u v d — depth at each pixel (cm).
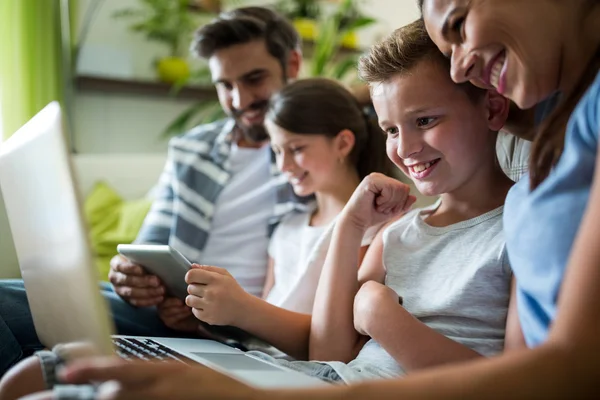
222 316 107
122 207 222
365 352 97
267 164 162
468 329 90
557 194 64
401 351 86
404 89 95
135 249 111
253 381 72
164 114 303
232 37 161
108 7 285
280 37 168
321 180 137
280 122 136
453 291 91
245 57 161
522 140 103
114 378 51
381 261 108
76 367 52
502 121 95
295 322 112
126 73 287
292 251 140
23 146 80
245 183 161
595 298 47
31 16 237
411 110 95
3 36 233
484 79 76
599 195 50
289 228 147
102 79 274
